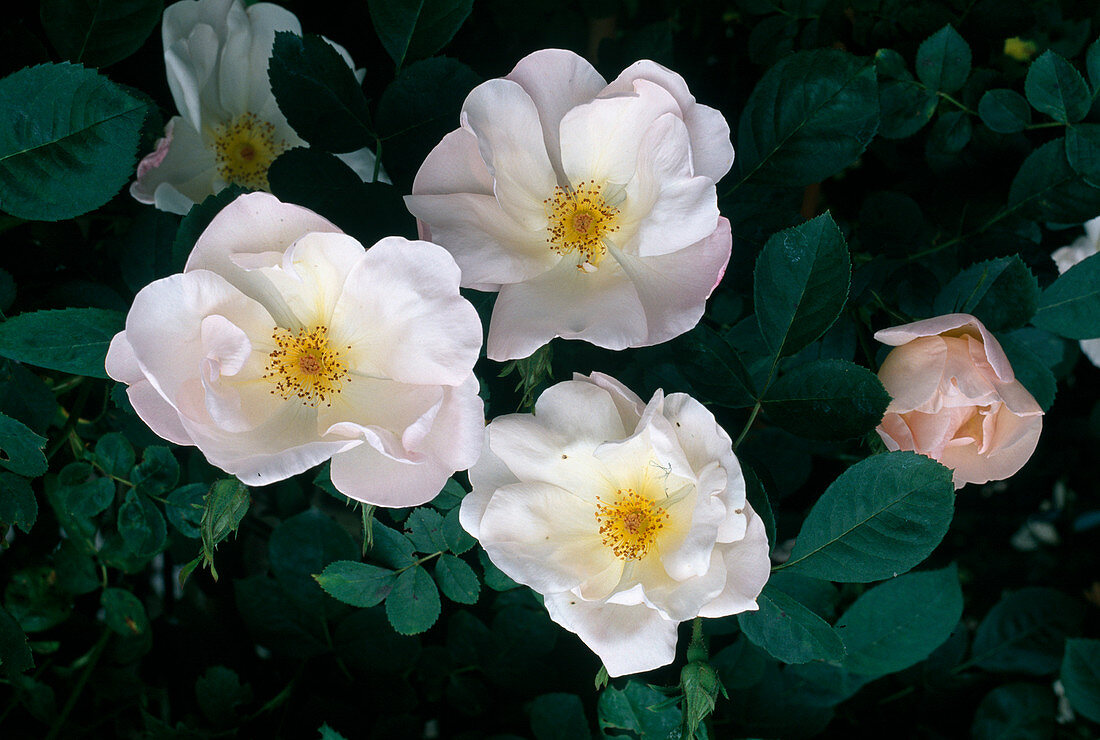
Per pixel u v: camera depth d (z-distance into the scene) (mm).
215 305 542
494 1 698
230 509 560
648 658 554
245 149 645
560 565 562
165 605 734
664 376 604
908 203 663
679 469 548
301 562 668
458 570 612
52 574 682
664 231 554
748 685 661
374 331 548
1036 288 612
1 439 586
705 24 716
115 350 543
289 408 557
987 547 826
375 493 542
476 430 544
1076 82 625
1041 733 685
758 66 708
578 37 709
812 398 582
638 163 562
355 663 674
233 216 539
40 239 642
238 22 629
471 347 542
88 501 639
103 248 665
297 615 671
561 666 675
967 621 815
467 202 562
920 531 578
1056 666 696
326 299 551
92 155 564
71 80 561
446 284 542
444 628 695
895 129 657
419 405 547
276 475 533
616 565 567
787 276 580
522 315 558
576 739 646
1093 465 782
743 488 546
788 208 626
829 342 646
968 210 661
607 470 566
